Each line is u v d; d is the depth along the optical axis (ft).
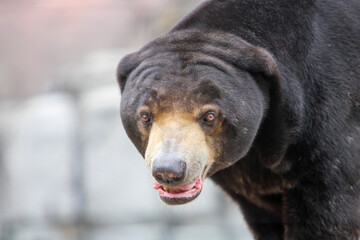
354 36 32.27
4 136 83.35
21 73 96.43
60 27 97.66
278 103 30.25
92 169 78.79
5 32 97.35
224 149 29.04
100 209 78.23
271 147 31.09
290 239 32.24
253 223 36.29
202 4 32.63
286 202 32.50
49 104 83.56
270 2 31.99
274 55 31.22
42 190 80.23
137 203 77.15
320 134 30.99
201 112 28.30
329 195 31.07
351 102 31.37
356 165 31.19
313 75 31.24
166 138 27.81
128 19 94.02
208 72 28.66
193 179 27.63
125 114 29.68
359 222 31.32
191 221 75.51
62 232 78.84
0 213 80.74
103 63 84.23
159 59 29.43
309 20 31.71
